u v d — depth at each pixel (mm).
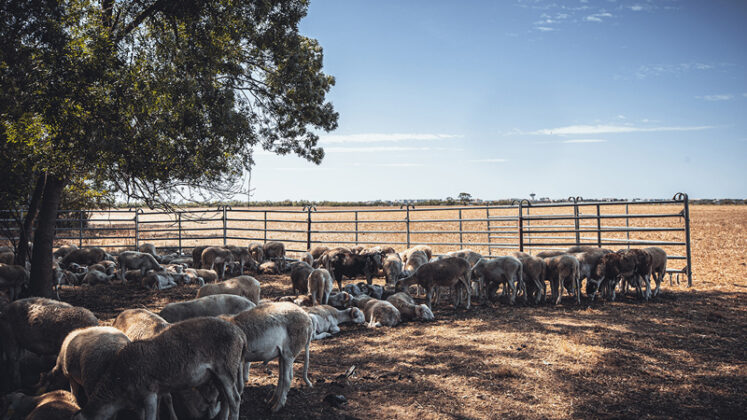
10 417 5066
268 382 6492
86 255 16766
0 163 8367
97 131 7883
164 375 4422
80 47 8000
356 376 6738
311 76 13531
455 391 6094
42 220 10914
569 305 11188
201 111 10156
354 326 9930
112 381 4410
